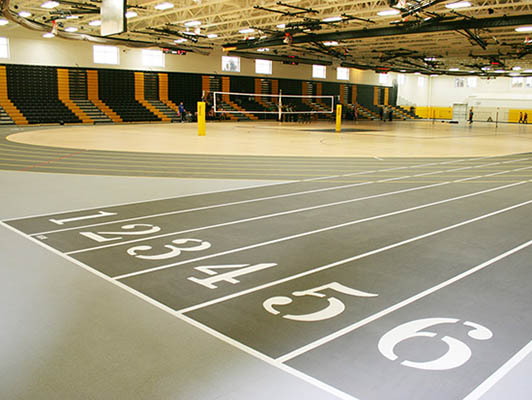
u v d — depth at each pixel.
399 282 4.95
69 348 3.50
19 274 4.98
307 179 11.45
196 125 33.66
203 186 10.33
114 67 36.09
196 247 6.01
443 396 2.96
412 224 7.35
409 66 48.78
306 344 3.61
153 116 36.75
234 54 36.84
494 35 29.16
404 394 2.98
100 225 7.02
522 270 5.36
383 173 12.61
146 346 3.55
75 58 34.06
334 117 49.09
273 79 45.78
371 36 26.59
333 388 3.04
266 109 44.78
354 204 8.73
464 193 9.96
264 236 6.55
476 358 3.43
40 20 27.55
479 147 20.89
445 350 3.54
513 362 3.39
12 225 6.94
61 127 29.19
